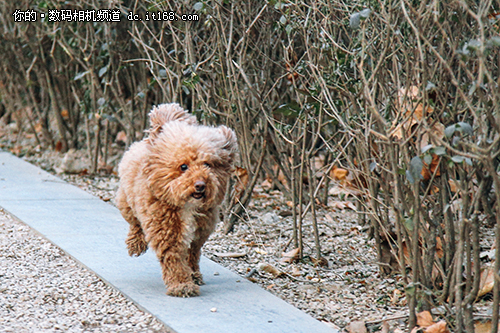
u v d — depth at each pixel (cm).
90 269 398
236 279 388
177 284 352
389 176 362
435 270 346
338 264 429
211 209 356
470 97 307
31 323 321
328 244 470
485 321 310
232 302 345
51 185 639
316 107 404
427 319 304
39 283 378
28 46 780
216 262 428
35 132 812
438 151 267
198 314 327
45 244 452
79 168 712
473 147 254
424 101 268
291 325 315
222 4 452
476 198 292
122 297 356
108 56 678
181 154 324
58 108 777
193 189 317
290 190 570
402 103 284
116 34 634
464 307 292
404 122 284
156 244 347
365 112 343
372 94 312
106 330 314
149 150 336
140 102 736
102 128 792
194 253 376
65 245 445
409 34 312
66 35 698
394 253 357
